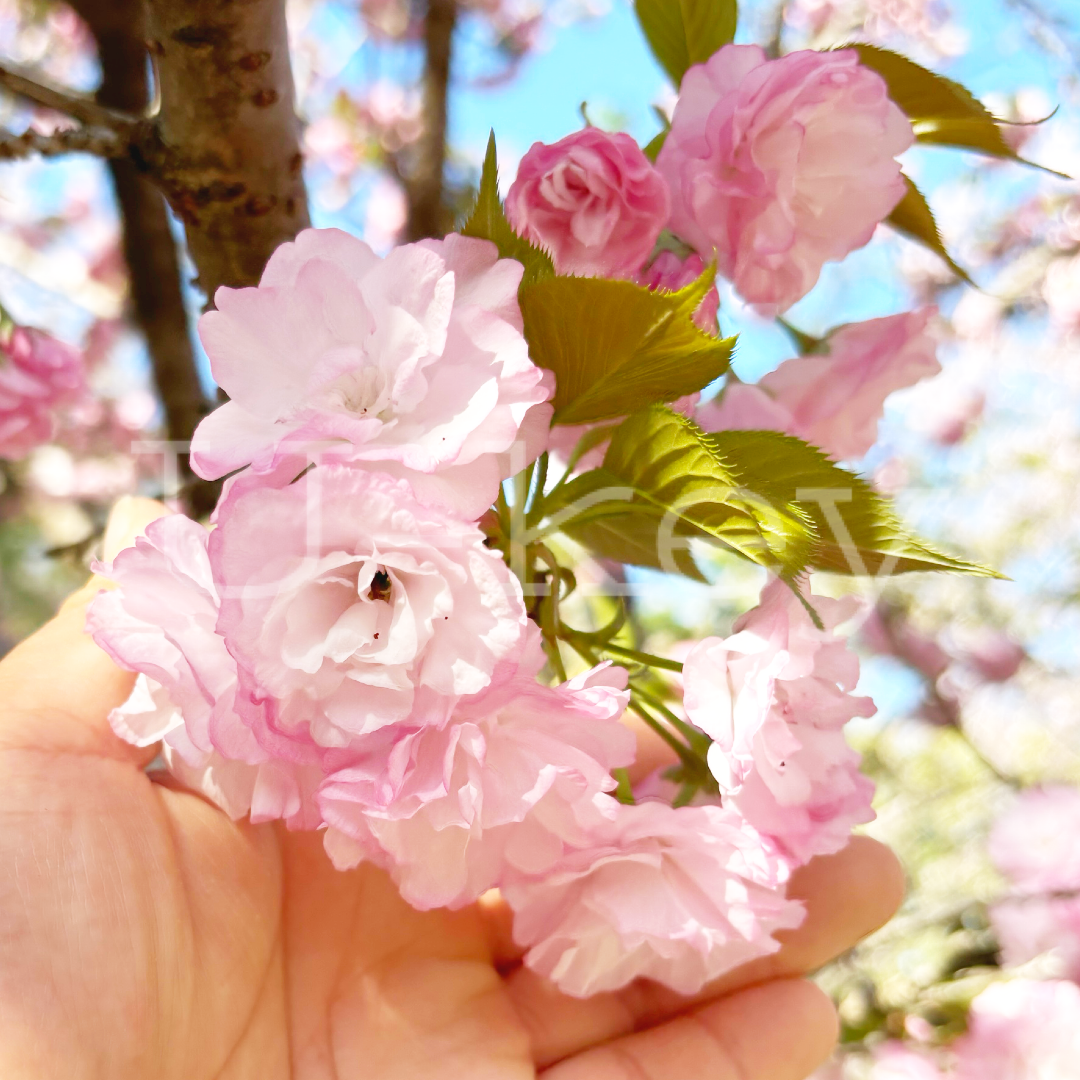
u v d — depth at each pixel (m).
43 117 0.43
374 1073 0.21
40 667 0.19
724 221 0.18
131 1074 0.17
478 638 0.13
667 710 0.18
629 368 0.16
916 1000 0.42
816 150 0.18
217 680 0.14
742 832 0.16
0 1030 0.16
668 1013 0.24
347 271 0.14
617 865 0.17
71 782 0.18
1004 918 0.42
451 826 0.15
